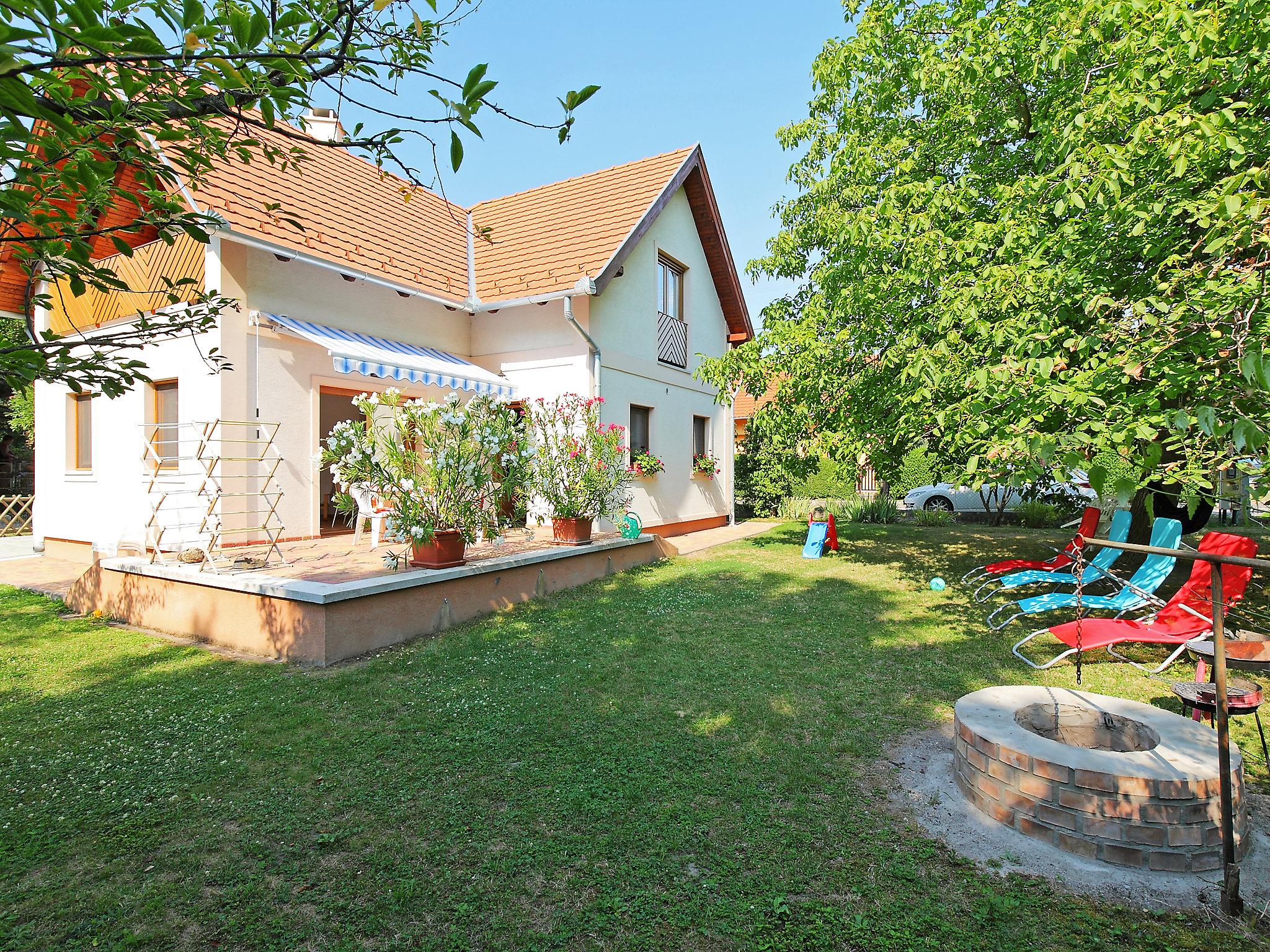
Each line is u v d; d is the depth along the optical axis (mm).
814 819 3932
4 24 1811
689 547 16094
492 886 3352
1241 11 6035
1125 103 6863
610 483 12445
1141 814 3443
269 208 3281
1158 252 7102
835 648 7352
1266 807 3998
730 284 21469
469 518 9016
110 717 5551
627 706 5691
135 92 2359
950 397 8180
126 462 12570
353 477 8516
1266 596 9812
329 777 4504
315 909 3199
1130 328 5160
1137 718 4230
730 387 13500
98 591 9312
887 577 11789
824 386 11156
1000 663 6836
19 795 4297
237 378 11102
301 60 2502
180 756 4812
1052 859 3533
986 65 9648
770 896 3248
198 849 3697
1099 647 7461
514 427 10930
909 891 3293
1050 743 3908
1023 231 7777
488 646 7473
